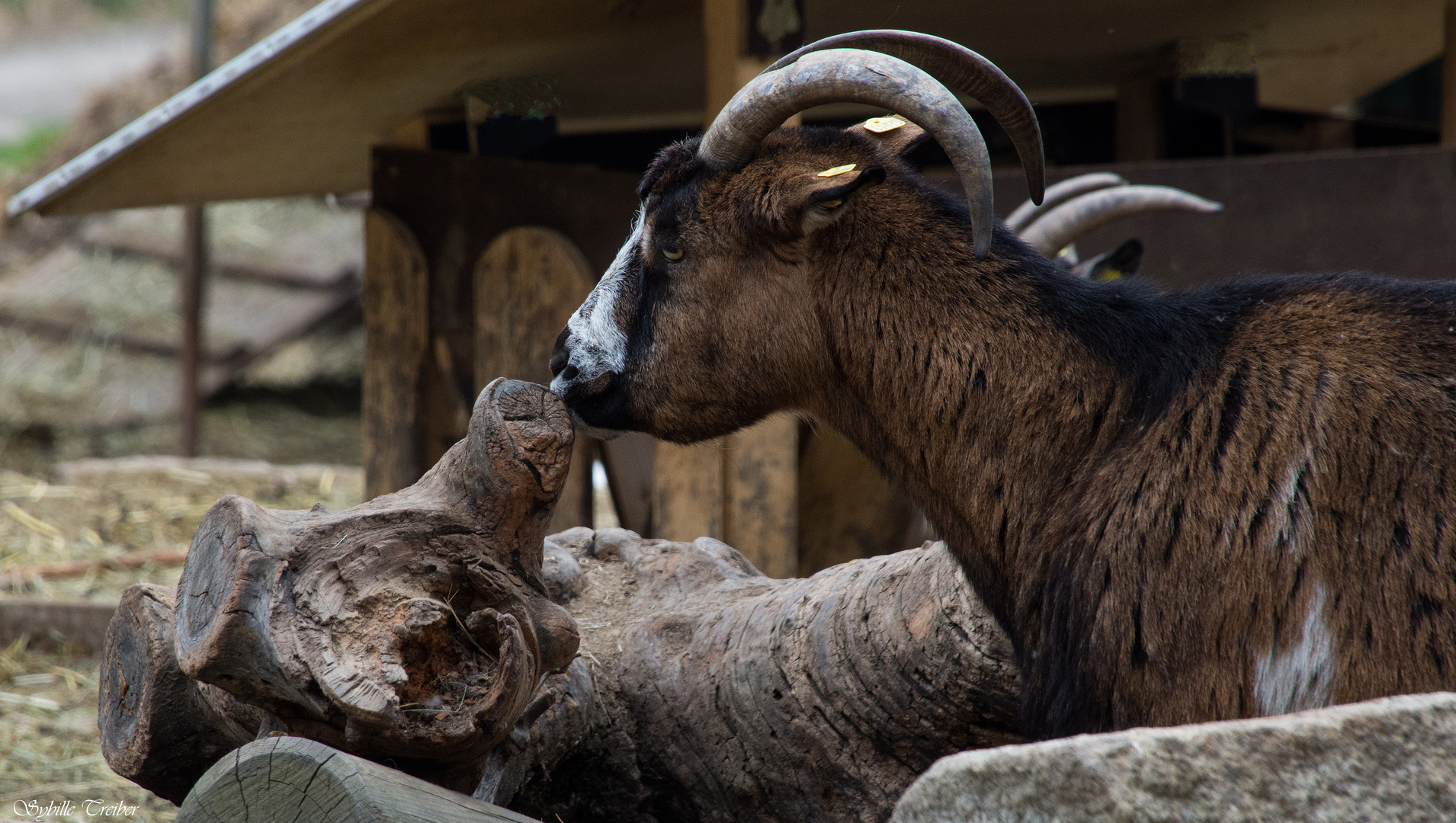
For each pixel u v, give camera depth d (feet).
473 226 77.15
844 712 38.42
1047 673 32.55
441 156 77.51
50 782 55.98
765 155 36.76
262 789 28.32
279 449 137.28
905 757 38.37
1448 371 30.27
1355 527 29.37
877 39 35.55
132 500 105.40
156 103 167.63
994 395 34.17
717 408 38.01
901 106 32.42
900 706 37.81
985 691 36.73
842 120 94.43
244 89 73.36
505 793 35.04
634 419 38.55
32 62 309.63
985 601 35.37
